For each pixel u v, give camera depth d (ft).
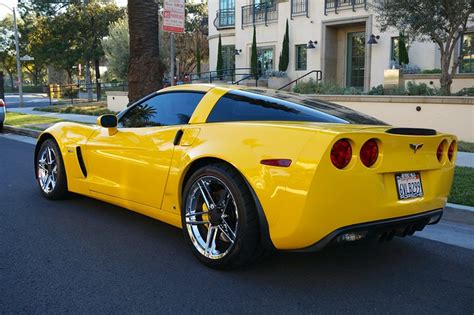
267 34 78.43
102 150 16.52
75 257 13.50
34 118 61.57
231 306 10.60
